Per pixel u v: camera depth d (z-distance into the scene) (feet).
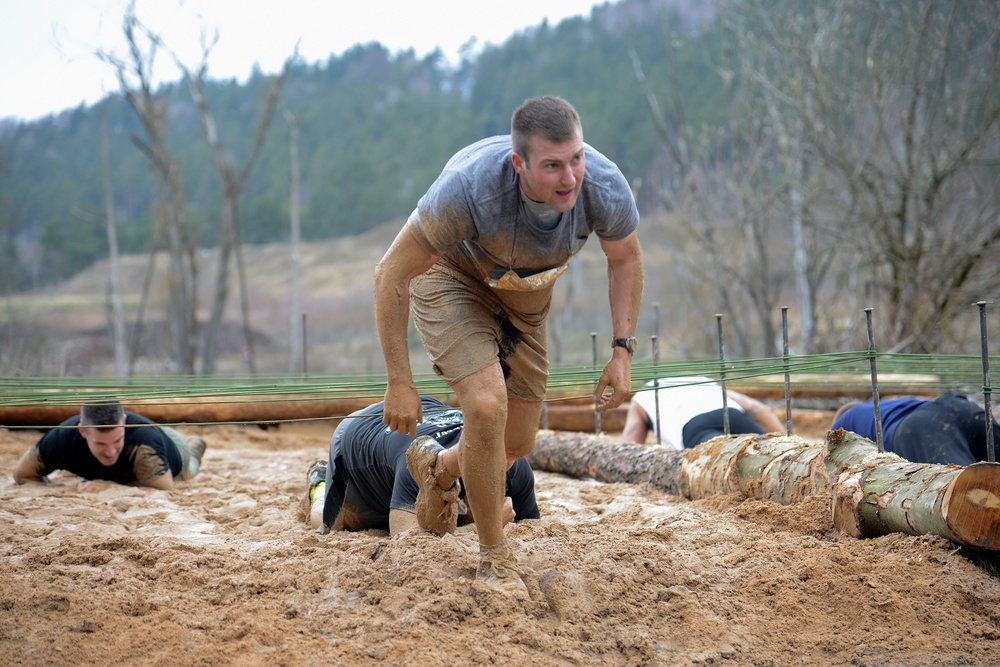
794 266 50.03
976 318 41.24
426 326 12.59
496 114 293.43
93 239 231.50
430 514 14.15
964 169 41.42
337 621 11.99
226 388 17.70
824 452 16.60
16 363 72.54
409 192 270.87
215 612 12.35
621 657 11.81
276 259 230.89
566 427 31.99
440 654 11.14
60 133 299.58
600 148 176.65
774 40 45.55
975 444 17.81
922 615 12.67
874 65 42.80
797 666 11.81
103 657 11.02
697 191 50.83
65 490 20.62
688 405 24.27
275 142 305.73
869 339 17.39
